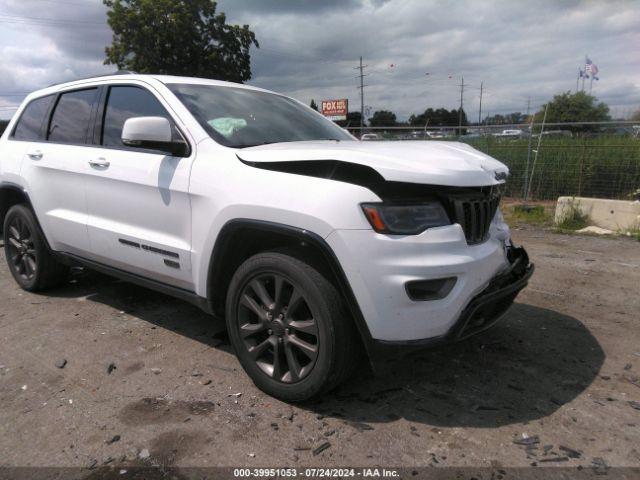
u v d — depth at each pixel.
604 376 3.15
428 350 2.59
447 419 2.68
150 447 2.44
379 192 2.52
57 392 2.95
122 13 28.97
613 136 10.40
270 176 2.74
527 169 10.09
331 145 3.02
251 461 2.34
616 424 2.63
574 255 6.34
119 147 3.65
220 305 3.18
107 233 3.64
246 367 2.96
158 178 3.24
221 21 30.45
